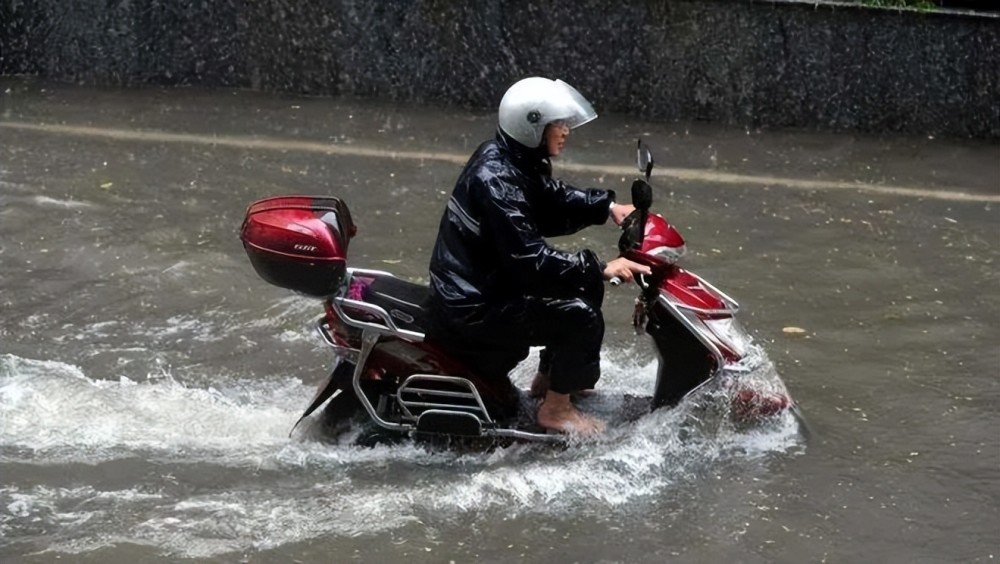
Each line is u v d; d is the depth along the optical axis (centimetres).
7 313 682
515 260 518
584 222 569
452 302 531
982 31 1089
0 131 1006
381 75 1148
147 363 635
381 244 808
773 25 1099
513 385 574
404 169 966
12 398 585
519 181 528
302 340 670
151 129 1035
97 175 916
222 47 1152
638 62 1121
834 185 977
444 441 551
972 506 529
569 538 493
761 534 501
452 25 1126
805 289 764
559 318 530
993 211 931
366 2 1127
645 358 666
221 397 604
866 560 486
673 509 516
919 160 1052
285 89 1161
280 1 1134
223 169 945
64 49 1155
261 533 488
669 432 563
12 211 830
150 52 1152
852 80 1110
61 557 468
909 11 1088
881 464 560
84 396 592
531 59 1128
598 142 1061
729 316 563
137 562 466
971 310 741
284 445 557
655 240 548
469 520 504
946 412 612
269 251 516
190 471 532
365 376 547
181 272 749
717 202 925
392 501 514
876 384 639
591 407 580
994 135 1117
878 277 789
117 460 539
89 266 751
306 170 953
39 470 528
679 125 1121
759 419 573
